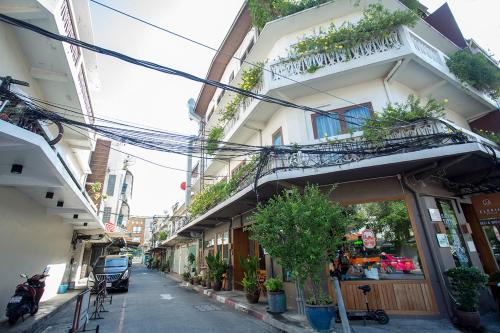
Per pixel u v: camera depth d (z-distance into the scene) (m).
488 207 8.34
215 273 13.34
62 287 14.11
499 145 8.73
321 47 8.88
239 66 14.71
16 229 8.27
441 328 5.91
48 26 6.04
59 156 6.67
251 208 11.35
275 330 6.66
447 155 6.47
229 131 12.65
